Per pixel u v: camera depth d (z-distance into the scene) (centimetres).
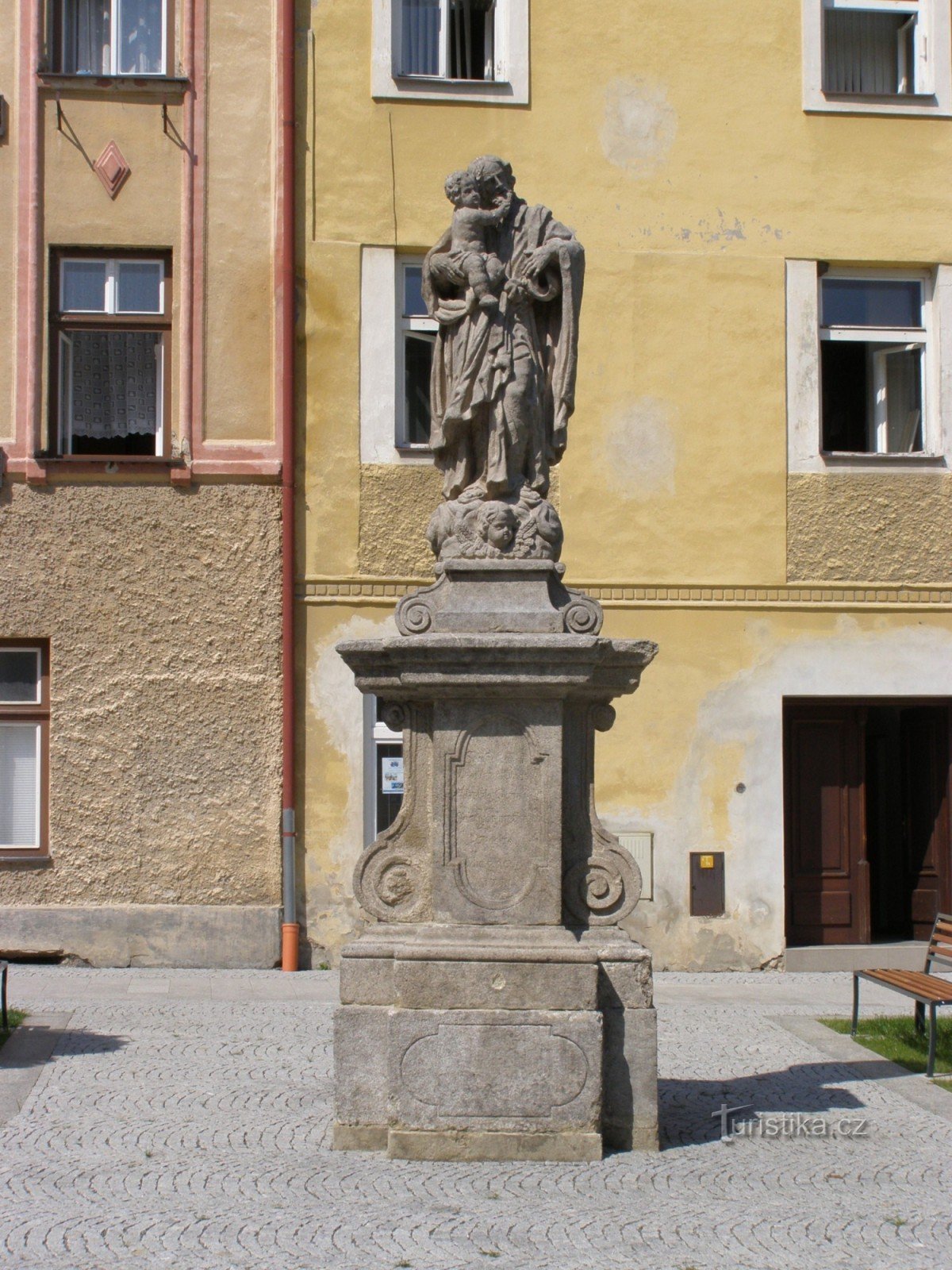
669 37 1379
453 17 1395
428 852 669
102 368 1338
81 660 1283
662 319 1362
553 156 1362
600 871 668
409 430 1355
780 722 1340
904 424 1419
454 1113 636
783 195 1382
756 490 1358
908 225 1397
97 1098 751
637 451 1352
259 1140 669
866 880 1386
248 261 1327
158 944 1253
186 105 1330
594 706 680
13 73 1323
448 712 659
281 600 1296
